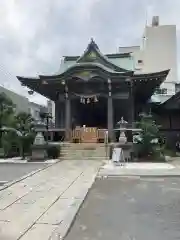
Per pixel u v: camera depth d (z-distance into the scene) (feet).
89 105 105.70
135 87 94.02
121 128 71.51
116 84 90.99
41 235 18.76
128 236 19.06
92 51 92.02
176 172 49.19
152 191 34.19
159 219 22.97
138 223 21.93
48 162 65.98
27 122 81.51
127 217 23.56
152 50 145.79
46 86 92.58
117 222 22.18
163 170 51.75
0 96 81.00
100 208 26.40
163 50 145.38
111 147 75.31
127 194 32.53
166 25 146.72
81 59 92.12
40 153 70.23
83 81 88.69
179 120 108.17
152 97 117.60
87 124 105.60
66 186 36.65
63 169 53.78
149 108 110.63
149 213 24.73
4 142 77.15
